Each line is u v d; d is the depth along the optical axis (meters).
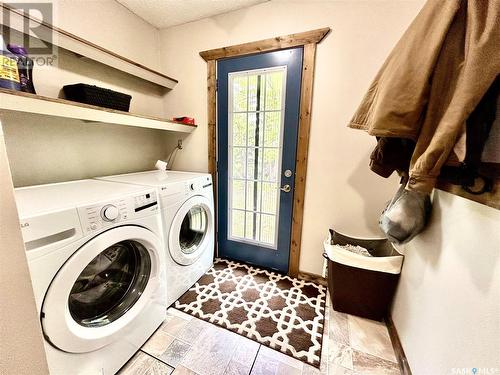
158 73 1.82
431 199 1.03
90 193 1.04
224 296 1.61
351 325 1.38
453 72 0.61
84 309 0.96
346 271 1.38
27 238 0.69
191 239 1.79
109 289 1.07
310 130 1.64
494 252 0.61
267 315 1.44
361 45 1.42
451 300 0.79
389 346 1.24
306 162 1.68
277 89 1.68
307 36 1.49
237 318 1.41
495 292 0.59
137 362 1.11
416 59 0.67
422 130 0.67
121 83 1.76
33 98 0.96
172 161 2.21
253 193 1.94
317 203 1.72
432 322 0.89
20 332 0.50
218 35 1.78
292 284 1.78
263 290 1.70
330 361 1.14
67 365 0.83
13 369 0.50
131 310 1.11
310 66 1.53
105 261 1.03
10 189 0.46
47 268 0.74
